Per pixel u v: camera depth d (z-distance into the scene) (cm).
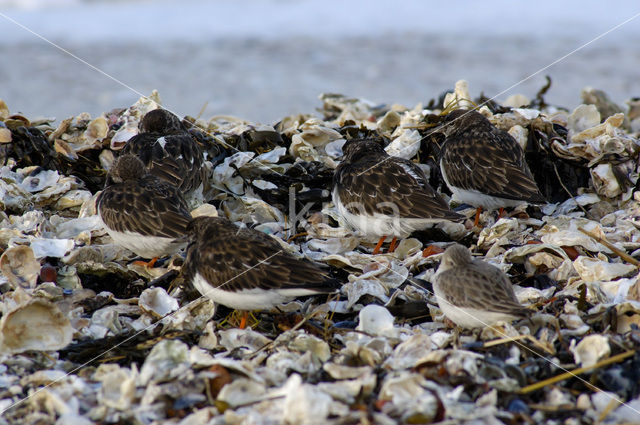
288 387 697
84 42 3003
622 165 1279
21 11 3419
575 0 4091
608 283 959
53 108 2173
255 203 1262
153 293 977
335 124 1511
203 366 768
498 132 1254
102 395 747
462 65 2822
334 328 917
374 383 739
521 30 3419
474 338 868
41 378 795
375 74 2683
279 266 893
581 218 1204
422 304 964
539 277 1020
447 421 683
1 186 1213
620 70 2747
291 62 2823
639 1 3991
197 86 2478
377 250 1174
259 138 1466
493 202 1202
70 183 1276
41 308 854
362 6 3866
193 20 3469
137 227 1009
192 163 1221
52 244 1063
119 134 1380
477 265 878
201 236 956
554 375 786
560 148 1341
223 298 910
